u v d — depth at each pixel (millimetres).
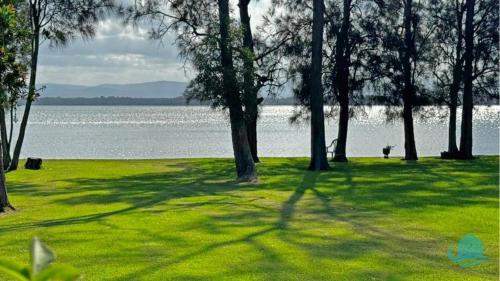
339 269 7957
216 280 7371
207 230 10758
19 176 22094
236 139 20516
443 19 30969
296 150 50500
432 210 13133
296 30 29922
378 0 29797
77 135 73312
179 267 8008
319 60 24172
